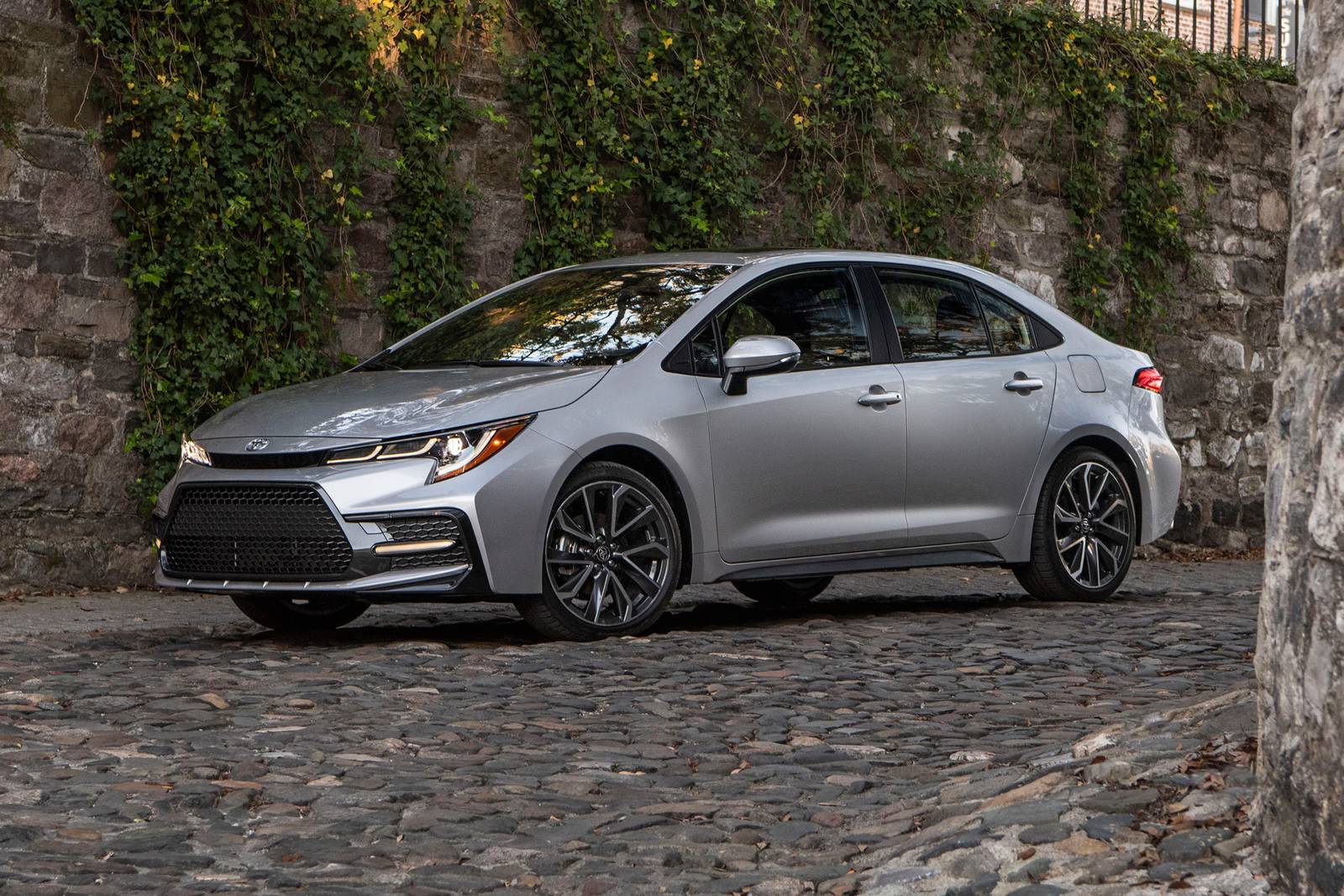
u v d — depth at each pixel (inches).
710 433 351.9
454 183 529.7
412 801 206.8
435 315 523.5
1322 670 133.9
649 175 568.7
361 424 323.9
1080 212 684.7
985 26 657.0
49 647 328.8
